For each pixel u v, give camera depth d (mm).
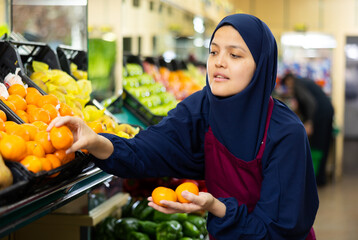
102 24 2754
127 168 1464
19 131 1277
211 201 1307
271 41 1494
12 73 1810
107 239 2398
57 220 2162
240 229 1368
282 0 7758
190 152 1628
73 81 2119
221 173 1578
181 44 5770
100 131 1615
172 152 1588
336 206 5465
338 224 4738
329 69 7652
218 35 1473
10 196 1056
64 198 1337
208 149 1603
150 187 2816
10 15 2533
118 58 2873
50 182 1234
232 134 1516
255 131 1496
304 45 7734
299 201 1419
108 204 2459
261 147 1499
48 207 1240
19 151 1151
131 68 3537
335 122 7355
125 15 4008
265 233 1376
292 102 7055
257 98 1479
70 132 1224
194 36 6012
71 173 1342
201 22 5789
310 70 7699
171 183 2820
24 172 1114
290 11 7750
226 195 1585
